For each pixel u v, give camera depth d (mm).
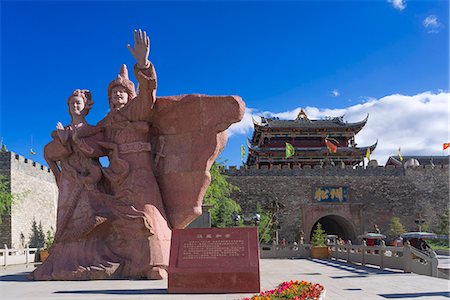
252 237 11180
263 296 8484
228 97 14609
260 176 53188
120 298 10031
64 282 13195
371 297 10938
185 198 14703
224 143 15258
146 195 14242
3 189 38031
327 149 64312
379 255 20625
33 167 44219
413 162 57094
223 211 42812
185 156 14852
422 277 16031
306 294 8766
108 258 13953
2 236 37594
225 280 10648
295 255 32094
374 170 53906
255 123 65750
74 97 15695
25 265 25422
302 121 68438
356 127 66125
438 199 53438
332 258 29203
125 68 15828
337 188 53250
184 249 11023
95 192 14641
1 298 10273
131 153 14703
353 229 52719
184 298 9922
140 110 14688
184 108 14812
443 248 44156
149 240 13812
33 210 43125
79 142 14914
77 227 14250
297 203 52688
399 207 53219
